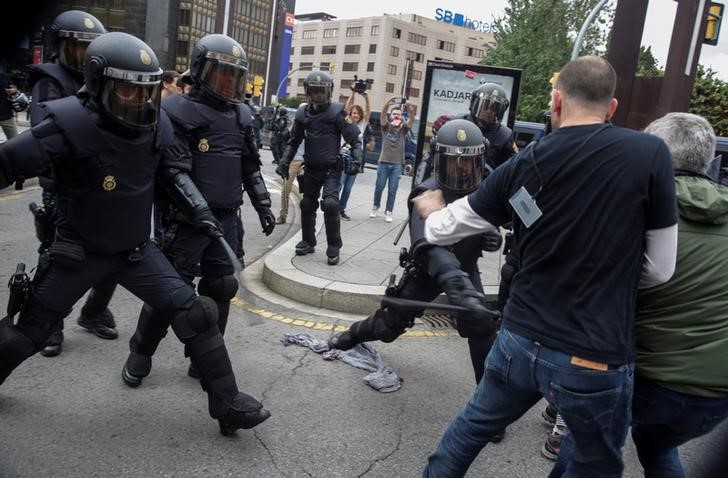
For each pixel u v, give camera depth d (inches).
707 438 115.1
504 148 204.4
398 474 119.8
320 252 279.6
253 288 239.5
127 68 103.4
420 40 5088.6
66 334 174.6
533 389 86.0
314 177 259.6
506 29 1357.0
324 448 126.6
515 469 126.0
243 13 2815.0
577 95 84.4
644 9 239.5
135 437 124.2
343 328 199.9
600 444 81.3
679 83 248.1
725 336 85.9
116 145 108.3
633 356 80.2
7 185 102.7
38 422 126.6
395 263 266.8
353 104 369.7
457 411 148.5
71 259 110.7
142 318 143.1
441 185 126.6
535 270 83.2
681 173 93.0
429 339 198.1
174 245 140.1
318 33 5398.6
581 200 79.2
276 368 164.1
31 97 142.5
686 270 87.3
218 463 117.6
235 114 149.9
